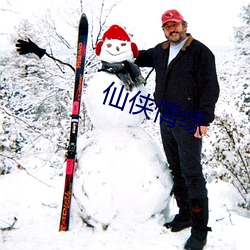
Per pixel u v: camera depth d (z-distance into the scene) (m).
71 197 2.59
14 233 2.56
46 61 5.06
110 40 2.63
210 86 2.19
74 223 2.68
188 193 2.41
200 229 2.36
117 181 2.43
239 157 4.93
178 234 2.53
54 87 5.02
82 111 4.74
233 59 14.26
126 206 2.44
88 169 2.51
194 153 2.32
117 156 2.51
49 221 2.76
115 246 2.38
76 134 2.61
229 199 5.47
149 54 2.71
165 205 2.63
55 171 4.82
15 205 3.10
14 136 5.04
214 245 2.43
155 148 2.72
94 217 2.48
